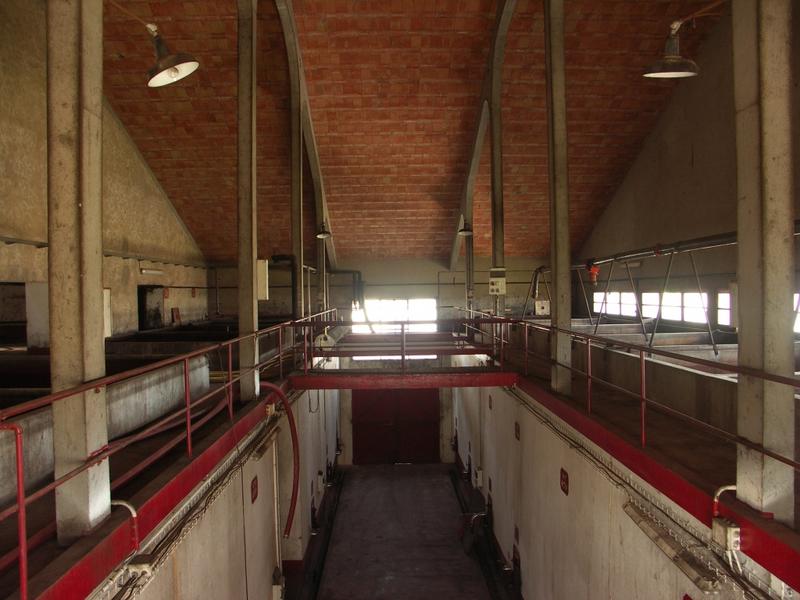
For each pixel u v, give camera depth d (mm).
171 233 14227
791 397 2738
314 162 12633
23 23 8133
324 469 11828
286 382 7129
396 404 15742
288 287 17344
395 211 14961
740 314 2895
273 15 9250
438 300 18062
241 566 4996
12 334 10188
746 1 2773
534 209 14781
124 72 10008
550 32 6039
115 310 11359
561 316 6152
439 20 9383
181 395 5617
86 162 2771
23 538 2066
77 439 2680
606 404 5578
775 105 2697
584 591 5078
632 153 12477
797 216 7539
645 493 3873
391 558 9547
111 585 2699
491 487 10000
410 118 11625
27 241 8164
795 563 2424
